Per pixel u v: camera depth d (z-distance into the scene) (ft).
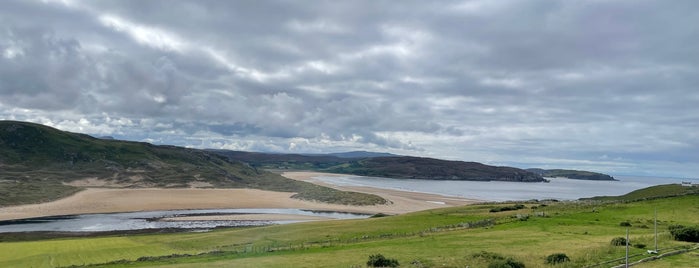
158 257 171.94
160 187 633.61
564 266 108.88
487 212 286.46
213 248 200.03
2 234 289.94
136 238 241.14
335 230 238.07
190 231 306.55
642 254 122.21
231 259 150.71
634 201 287.48
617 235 167.43
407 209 477.36
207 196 544.62
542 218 224.74
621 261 113.60
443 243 159.22
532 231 184.03
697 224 195.52
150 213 408.67
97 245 216.95
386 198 566.36
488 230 194.80
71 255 190.29
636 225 195.52
